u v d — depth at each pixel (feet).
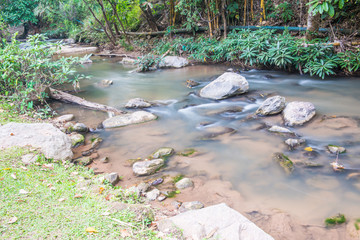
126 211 6.91
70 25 49.93
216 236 6.04
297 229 7.32
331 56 21.74
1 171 8.41
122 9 36.73
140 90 21.12
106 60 33.30
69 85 22.74
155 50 32.60
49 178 8.60
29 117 14.87
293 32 26.53
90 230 5.97
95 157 11.50
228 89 18.21
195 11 30.42
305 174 9.82
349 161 10.46
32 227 6.00
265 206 8.27
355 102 16.53
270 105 15.01
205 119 15.30
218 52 27.78
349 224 7.39
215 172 10.16
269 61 23.90
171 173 10.16
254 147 11.89
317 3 16.58
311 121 13.94
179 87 21.57
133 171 10.27
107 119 14.93
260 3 30.78
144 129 14.12
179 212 7.78
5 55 15.52
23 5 47.65
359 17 23.56
